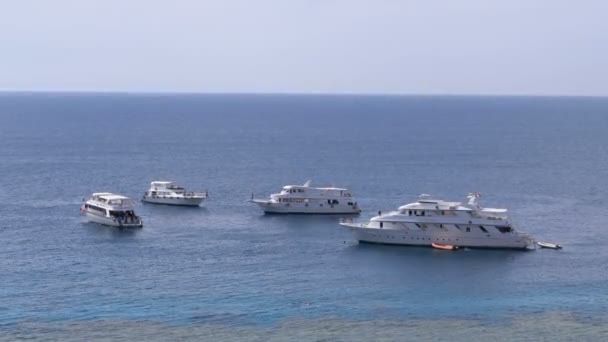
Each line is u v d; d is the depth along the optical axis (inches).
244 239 6840.6
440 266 5915.4
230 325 4569.4
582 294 5211.6
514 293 5231.3
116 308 4830.2
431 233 6491.1
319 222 7726.4
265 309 4854.8
